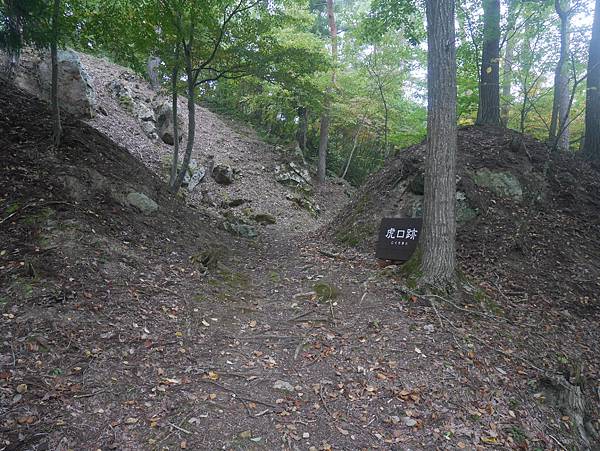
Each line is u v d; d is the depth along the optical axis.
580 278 6.93
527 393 4.43
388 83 16.73
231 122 20.44
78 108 12.01
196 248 7.47
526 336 5.44
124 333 4.38
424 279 6.09
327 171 21.16
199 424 3.37
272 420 3.55
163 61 10.24
